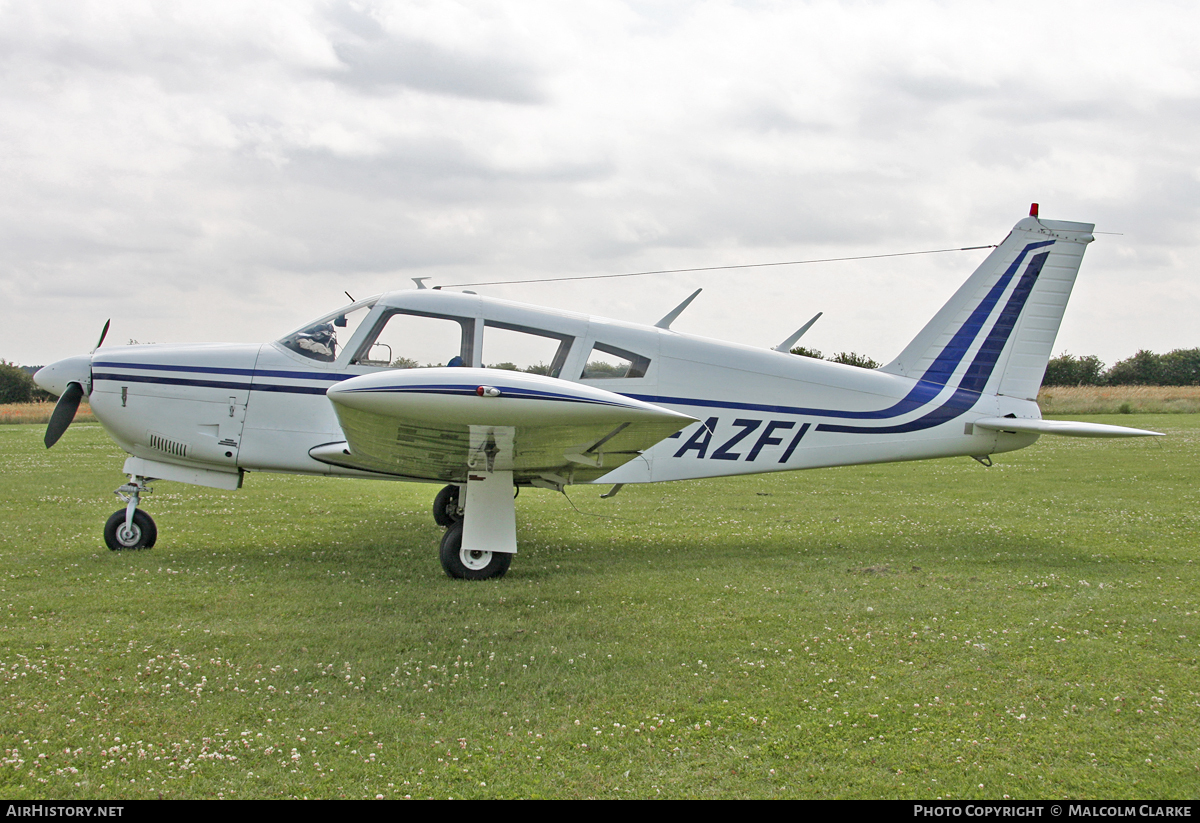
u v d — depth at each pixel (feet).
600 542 24.40
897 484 39.29
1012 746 10.32
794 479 41.29
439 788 9.14
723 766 9.75
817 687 12.26
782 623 15.60
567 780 9.36
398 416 16.44
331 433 22.00
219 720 10.83
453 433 17.22
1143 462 47.75
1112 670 13.05
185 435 22.13
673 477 23.68
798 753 10.09
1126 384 203.62
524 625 15.33
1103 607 16.79
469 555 19.35
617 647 14.05
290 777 9.34
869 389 24.91
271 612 16.01
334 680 12.35
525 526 27.27
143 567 19.89
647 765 9.76
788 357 24.54
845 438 24.81
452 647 13.97
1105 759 10.00
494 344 22.22
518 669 12.88
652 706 11.51
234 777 9.31
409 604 16.79
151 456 22.68
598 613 16.22
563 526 27.30
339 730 10.58
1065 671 13.00
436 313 22.18
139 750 9.89
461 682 12.31
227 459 22.25
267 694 11.75
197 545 22.99
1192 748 10.30
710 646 14.11
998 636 14.78
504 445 17.90
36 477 37.88
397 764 9.68
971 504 32.50
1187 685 12.42
